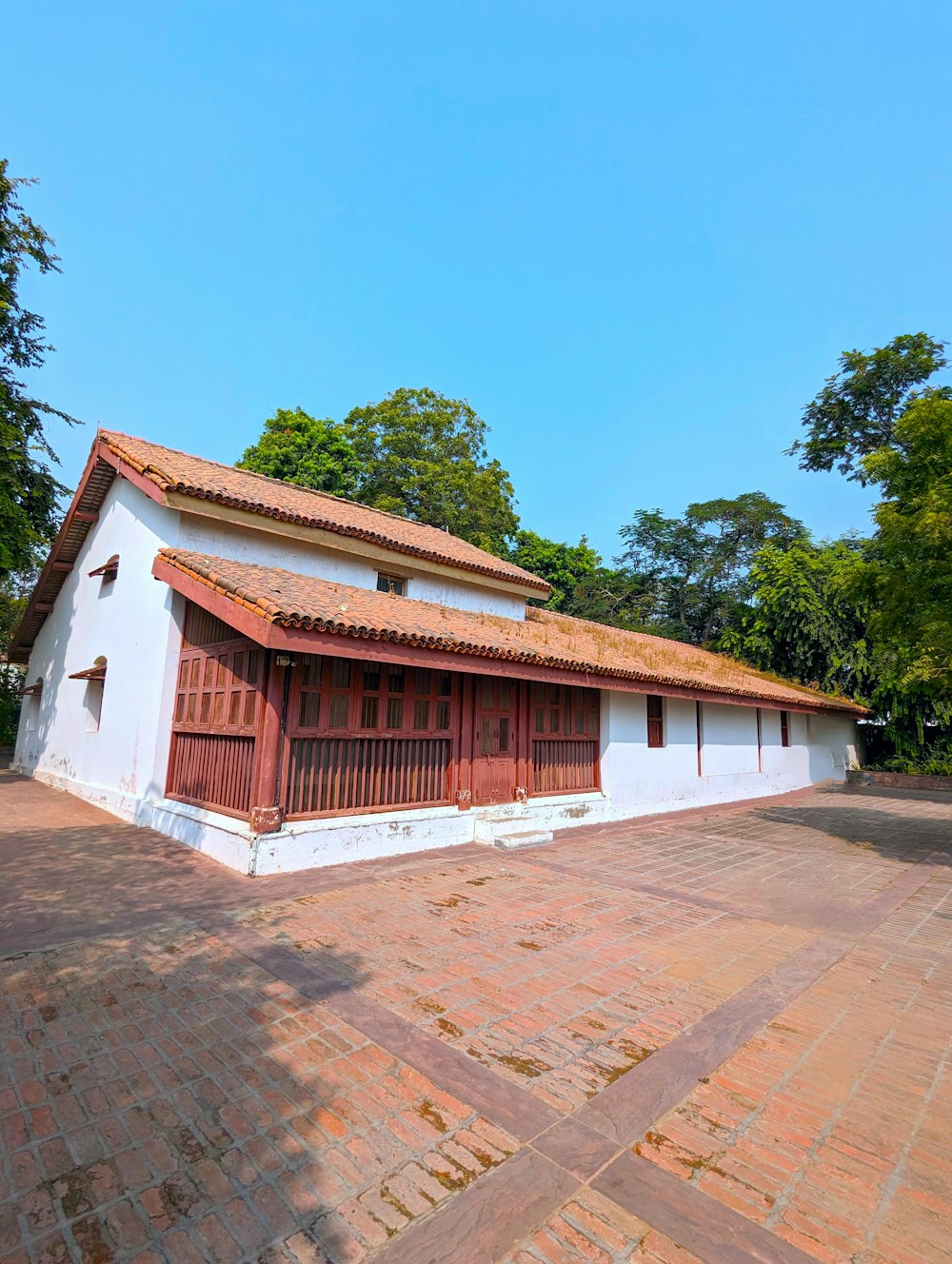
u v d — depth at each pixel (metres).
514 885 7.16
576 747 12.05
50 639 16.28
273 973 4.54
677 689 12.86
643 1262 2.23
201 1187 2.52
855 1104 3.24
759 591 24.27
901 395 21.17
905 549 9.22
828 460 23.16
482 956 5.03
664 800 14.02
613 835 10.74
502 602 14.17
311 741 7.73
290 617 6.51
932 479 9.15
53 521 18.25
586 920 6.04
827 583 22.39
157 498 9.20
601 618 35.56
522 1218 2.41
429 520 28.61
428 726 9.21
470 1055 3.58
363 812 8.23
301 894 6.38
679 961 5.10
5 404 15.61
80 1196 2.46
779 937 5.79
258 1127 2.89
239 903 6.02
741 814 14.13
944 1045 3.87
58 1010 3.93
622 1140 2.89
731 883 7.69
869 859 9.37
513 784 10.54
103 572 12.02
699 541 36.19
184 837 8.23
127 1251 2.21
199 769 8.55
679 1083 3.37
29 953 4.77
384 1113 3.03
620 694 13.02
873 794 19.05
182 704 9.19
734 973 4.91
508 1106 3.11
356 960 4.83
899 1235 2.38
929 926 6.21
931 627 8.86
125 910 5.73
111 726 11.04
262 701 7.32
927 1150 2.90
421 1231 2.34
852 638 22.58
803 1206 2.53
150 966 4.60
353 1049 3.58
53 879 6.61
